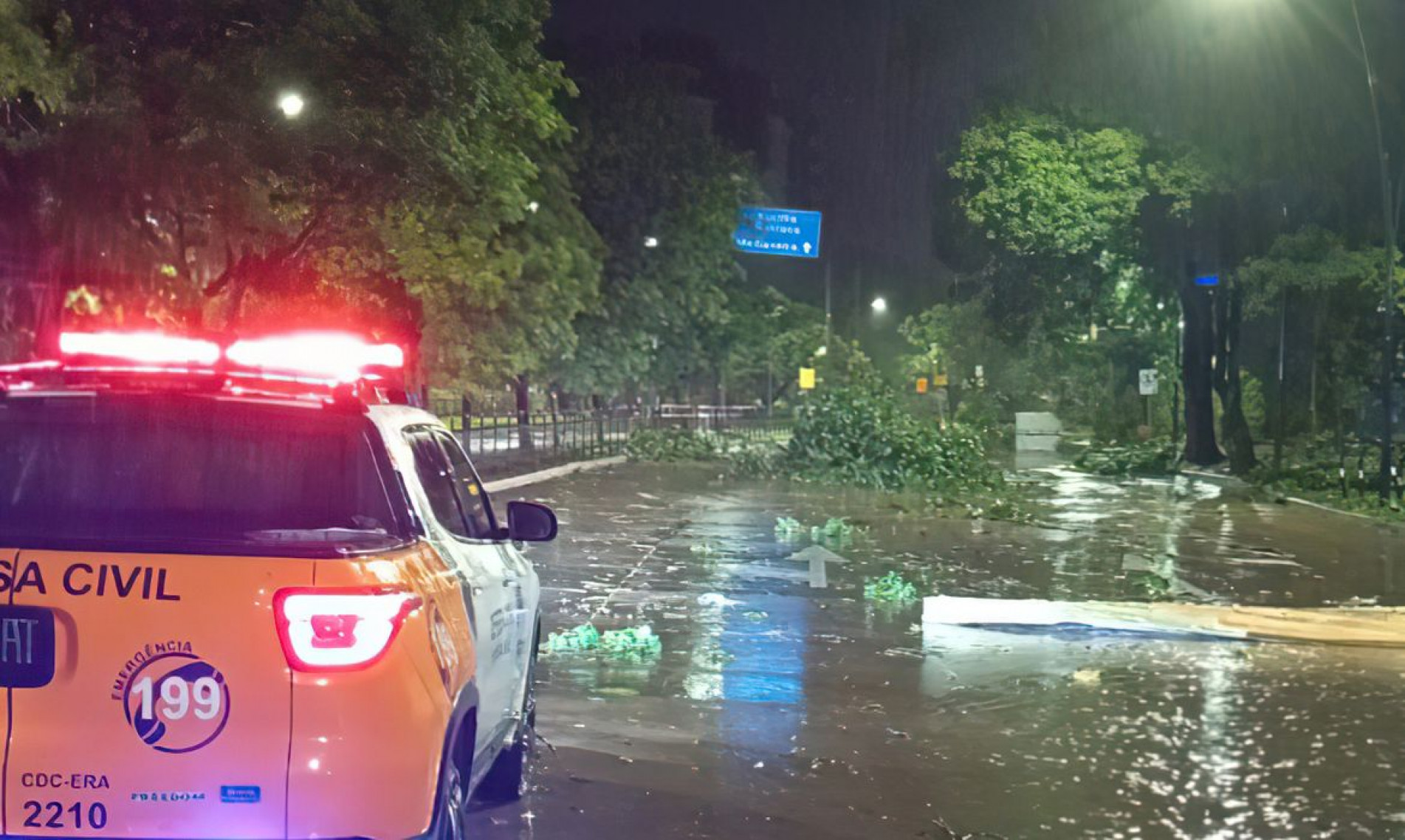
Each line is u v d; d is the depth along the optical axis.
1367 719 9.20
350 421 4.93
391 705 4.16
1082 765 7.95
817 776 7.66
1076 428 66.25
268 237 24.36
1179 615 13.48
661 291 52.66
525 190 39.06
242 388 4.85
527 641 6.80
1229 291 40.53
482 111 25.66
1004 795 7.31
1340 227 37.19
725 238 53.19
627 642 11.93
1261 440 55.44
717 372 70.38
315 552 4.20
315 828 4.05
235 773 4.04
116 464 4.86
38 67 17.84
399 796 4.14
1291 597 15.81
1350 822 6.88
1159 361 58.50
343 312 26.97
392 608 4.24
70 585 4.07
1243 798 7.29
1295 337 44.12
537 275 41.94
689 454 45.16
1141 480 38.50
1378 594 16.12
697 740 8.43
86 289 21.94
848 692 10.03
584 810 6.82
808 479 34.09
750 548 19.67
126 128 19.39
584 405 61.31
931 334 68.12
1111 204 39.00
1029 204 38.94
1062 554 19.69
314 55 19.75
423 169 21.98
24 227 20.67
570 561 17.80
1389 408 29.70
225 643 4.07
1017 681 10.47
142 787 4.01
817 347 90.75
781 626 12.99
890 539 21.31
